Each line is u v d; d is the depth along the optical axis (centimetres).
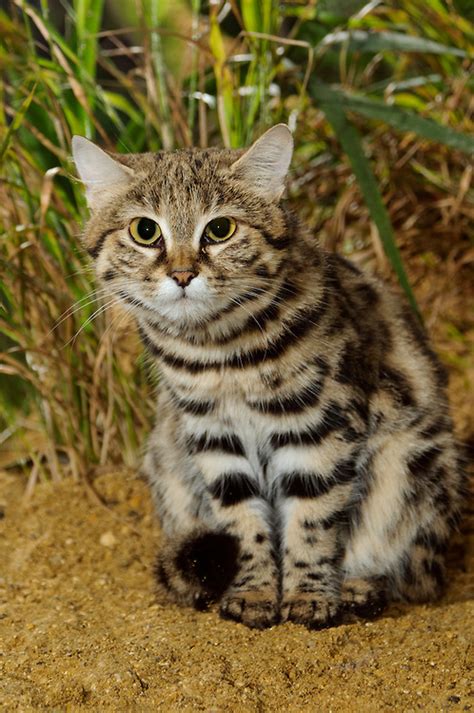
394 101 523
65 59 441
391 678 297
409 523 365
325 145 517
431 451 365
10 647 327
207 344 332
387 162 514
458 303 558
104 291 367
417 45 475
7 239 434
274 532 360
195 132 505
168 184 332
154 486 396
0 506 455
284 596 346
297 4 502
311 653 313
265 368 329
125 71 594
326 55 525
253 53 441
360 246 530
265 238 330
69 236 441
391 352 362
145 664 308
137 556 409
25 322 451
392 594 369
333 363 332
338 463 338
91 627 342
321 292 336
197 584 349
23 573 396
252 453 351
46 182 403
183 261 322
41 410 465
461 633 321
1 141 427
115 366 457
